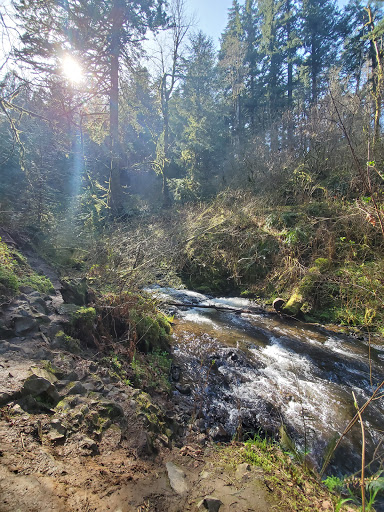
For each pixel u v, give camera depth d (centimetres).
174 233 966
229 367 447
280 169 1070
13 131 556
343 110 923
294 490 196
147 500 158
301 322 644
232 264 890
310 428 322
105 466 176
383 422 335
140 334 446
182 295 808
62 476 154
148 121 1750
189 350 497
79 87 884
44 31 721
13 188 934
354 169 809
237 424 323
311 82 2297
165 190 1641
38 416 199
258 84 2427
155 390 352
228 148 2016
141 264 628
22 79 462
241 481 196
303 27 2252
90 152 1467
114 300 469
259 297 802
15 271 477
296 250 787
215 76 2397
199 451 247
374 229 674
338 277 662
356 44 1383
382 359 484
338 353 502
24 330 315
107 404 236
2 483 135
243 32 2420
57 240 823
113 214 1160
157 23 1302
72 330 362
